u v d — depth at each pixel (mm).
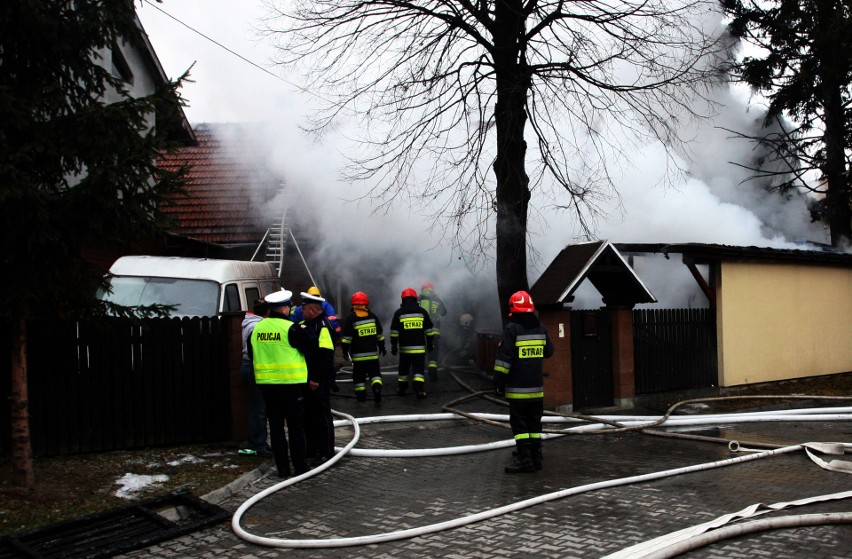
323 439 7434
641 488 6348
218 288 10438
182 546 5098
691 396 12062
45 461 7125
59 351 7438
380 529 5363
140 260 10891
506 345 7086
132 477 6648
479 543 4973
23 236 5797
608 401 11008
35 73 6152
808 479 6645
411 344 11023
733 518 5234
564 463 7488
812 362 14180
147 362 7871
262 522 5598
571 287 10133
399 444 8359
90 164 5965
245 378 7707
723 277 12617
